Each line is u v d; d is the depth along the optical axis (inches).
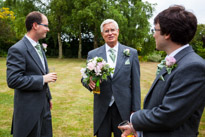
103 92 79.0
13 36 807.7
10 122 127.3
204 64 33.7
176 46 39.3
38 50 80.3
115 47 86.3
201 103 34.5
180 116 33.9
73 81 294.2
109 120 80.6
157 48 42.6
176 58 38.4
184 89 33.7
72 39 964.6
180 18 36.4
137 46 803.4
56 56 952.9
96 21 625.0
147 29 697.0
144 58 839.7
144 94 224.2
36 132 74.5
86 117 142.6
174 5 40.6
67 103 177.3
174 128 35.6
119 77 79.4
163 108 35.6
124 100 78.5
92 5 604.7
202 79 32.9
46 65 88.5
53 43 967.6
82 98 196.4
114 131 81.2
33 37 77.3
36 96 72.7
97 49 89.0
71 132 117.3
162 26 38.3
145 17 688.4
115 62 83.5
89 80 76.0
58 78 317.4
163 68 41.2
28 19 74.7
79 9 641.0
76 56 968.3
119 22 606.2
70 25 727.1
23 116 70.4
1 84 252.1
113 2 681.6
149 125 37.4
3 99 181.2
